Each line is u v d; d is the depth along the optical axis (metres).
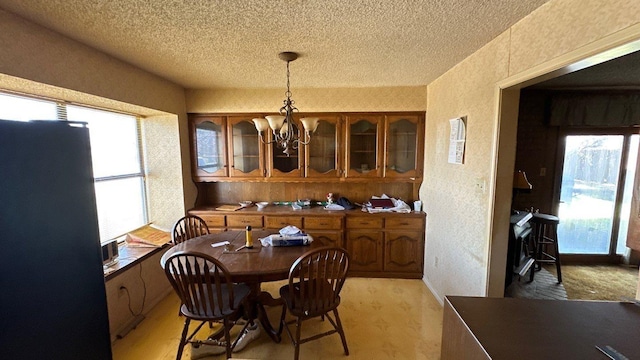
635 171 3.34
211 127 3.33
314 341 2.18
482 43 1.88
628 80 2.92
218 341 2.00
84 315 0.90
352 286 3.07
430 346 2.12
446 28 1.65
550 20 1.34
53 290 0.82
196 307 1.79
